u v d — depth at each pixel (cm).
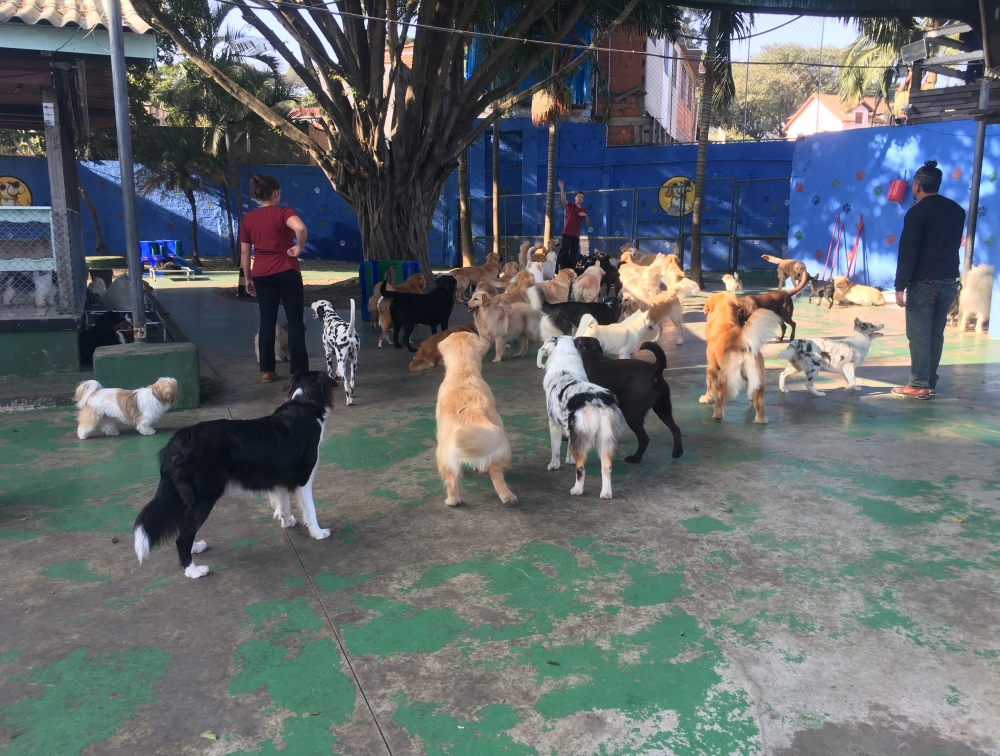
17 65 731
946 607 318
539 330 928
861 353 733
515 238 2569
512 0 1564
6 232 782
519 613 315
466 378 446
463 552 376
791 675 269
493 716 248
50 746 235
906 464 510
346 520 421
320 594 334
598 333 765
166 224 2992
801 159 1831
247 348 982
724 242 2452
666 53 2972
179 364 651
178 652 288
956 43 1416
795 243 1867
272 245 721
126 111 682
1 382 704
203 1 1409
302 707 254
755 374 609
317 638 297
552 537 393
